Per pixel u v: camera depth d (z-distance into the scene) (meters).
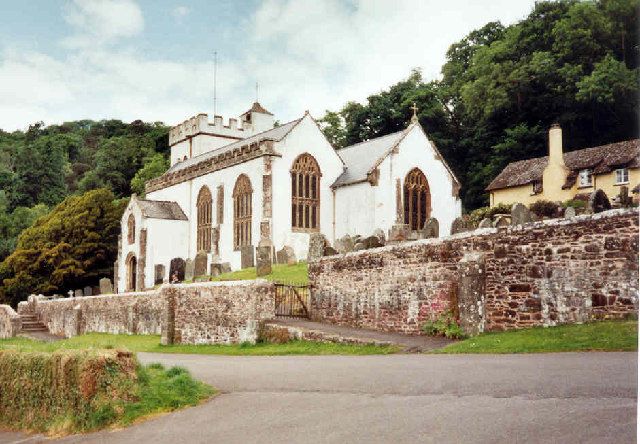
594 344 16.75
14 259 75.44
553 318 20.03
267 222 57.75
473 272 21.67
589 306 19.19
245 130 92.12
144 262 68.38
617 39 70.00
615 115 68.12
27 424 16.56
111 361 15.08
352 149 66.62
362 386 14.58
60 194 145.62
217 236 64.81
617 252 18.64
